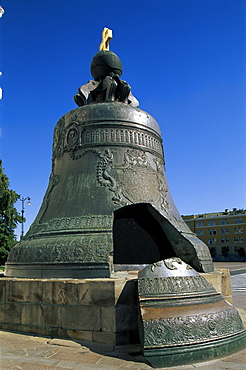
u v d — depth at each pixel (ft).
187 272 16.57
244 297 36.09
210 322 14.46
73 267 18.51
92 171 22.89
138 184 22.81
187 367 12.90
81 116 24.50
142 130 24.72
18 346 15.53
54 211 22.77
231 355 14.08
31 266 20.07
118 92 27.07
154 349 13.28
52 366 12.96
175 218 23.61
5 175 96.32
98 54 27.99
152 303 14.89
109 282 16.19
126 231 22.57
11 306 18.75
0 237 90.58
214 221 228.02
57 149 25.67
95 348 15.19
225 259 217.97
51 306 17.39
